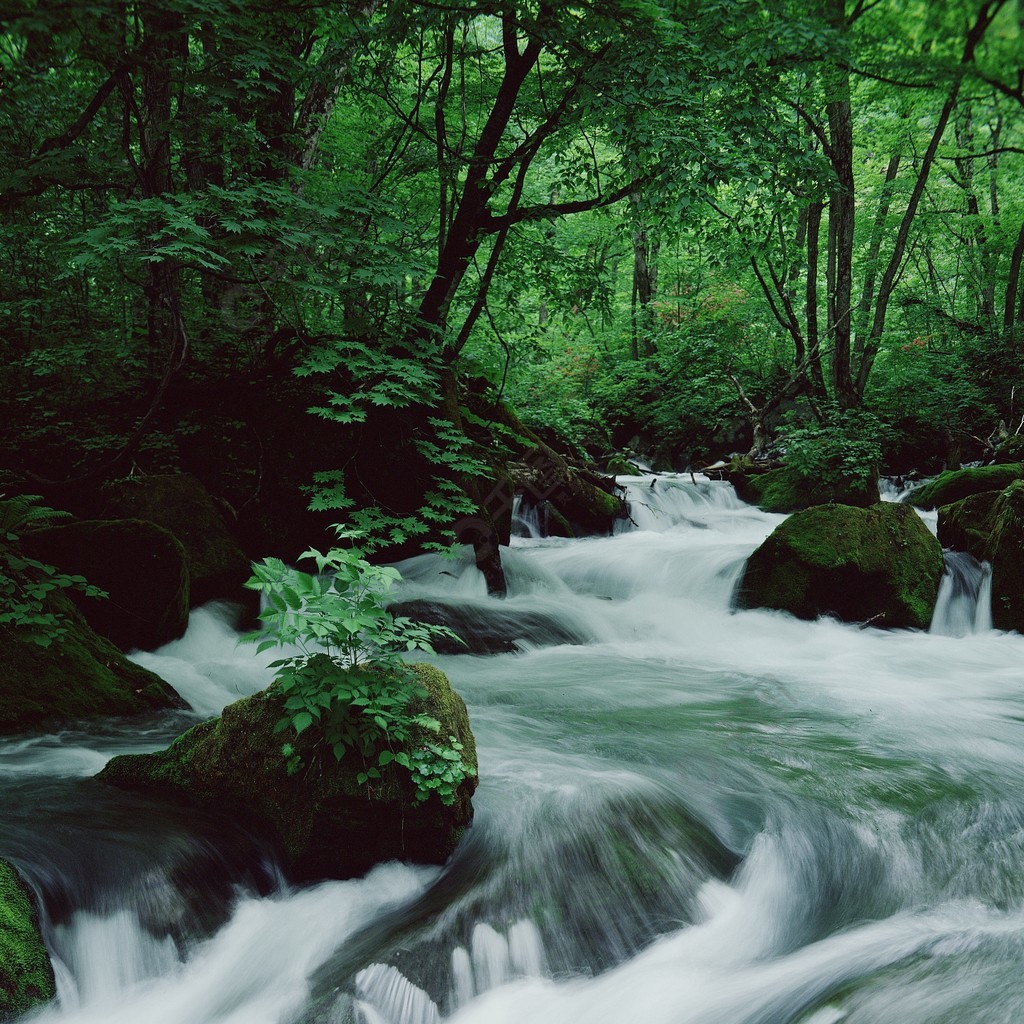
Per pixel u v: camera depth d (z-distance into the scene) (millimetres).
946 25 4383
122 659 6117
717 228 11336
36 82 6098
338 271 8750
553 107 10312
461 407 10844
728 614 9695
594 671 7664
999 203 23547
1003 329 20531
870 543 9406
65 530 7016
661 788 4637
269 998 3355
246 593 8508
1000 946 3465
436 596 8836
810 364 17328
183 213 7316
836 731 5926
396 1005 3227
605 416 24016
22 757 4891
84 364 9844
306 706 3988
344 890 3889
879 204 20031
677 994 3332
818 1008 3123
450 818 3953
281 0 7160
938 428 18641
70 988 3287
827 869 4164
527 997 3328
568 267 11422
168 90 8781
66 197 9586
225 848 3922
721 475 17500
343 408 9547
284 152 11164
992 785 4945
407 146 11625
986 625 9273
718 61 7078
